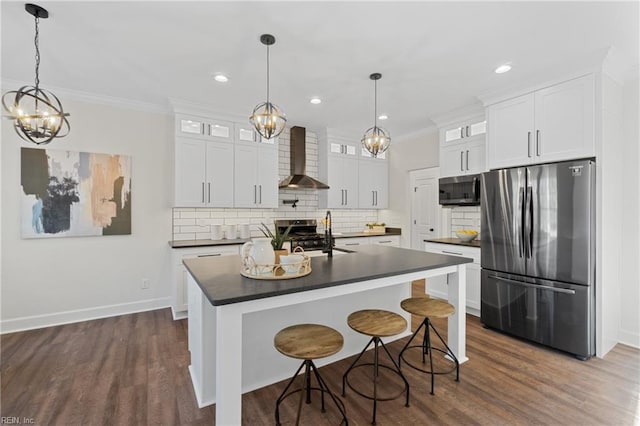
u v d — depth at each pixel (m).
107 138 3.56
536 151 2.95
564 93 2.76
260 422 1.80
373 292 2.77
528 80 2.98
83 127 3.43
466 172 3.97
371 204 5.57
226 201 4.05
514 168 3.03
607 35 2.27
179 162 3.74
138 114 3.74
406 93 3.41
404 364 2.47
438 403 1.97
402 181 5.51
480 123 3.87
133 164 3.71
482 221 3.23
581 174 2.52
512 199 2.95
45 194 3.24
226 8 1.98
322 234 4.93
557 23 2.13
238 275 1.90
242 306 1.57
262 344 2.17
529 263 2.83
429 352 2.34
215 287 1.63
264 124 2.34
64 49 2.48
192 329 2.29
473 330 3.18
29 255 3.19
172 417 1.84
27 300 3.18
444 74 2.92
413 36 2.30
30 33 2.25
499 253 3.07
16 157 3.12
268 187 4.40
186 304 3.52
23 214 3.15
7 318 3.09
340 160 5.18
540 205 2.75
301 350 1.56
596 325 2.57
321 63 2.71
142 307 3.77
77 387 2.13
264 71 2.87
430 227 5.01
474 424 1.78
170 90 3.34
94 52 2.53
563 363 2.48
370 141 3.00
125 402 1.97
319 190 5.25
